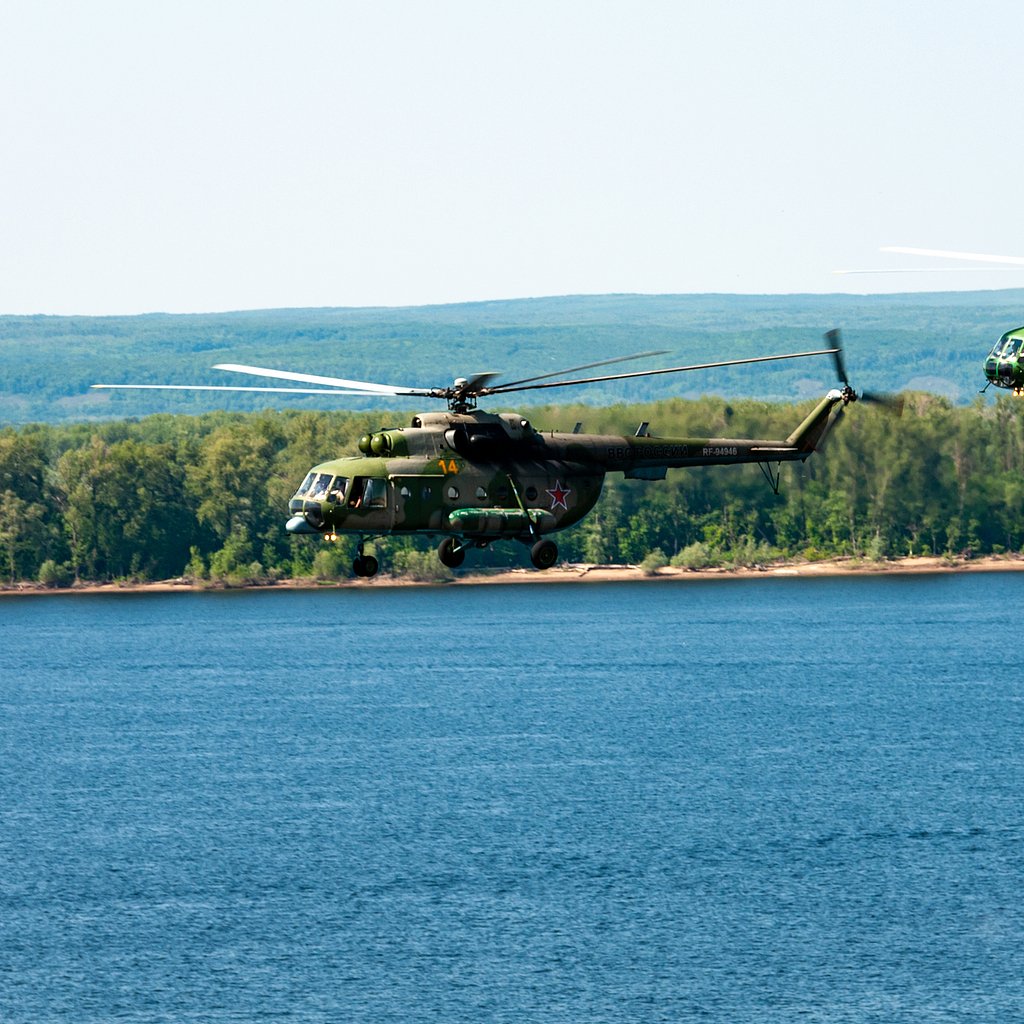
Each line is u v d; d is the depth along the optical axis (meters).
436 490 191.12
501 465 194.50
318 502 188.50
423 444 192.00
